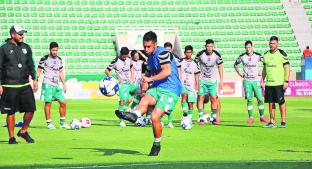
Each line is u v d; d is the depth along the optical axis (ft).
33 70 48.78
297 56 192.03
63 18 190.29
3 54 47.09
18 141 49.73
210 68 71.36
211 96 71.36
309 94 167.02
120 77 74.13
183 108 72.28
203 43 191.62
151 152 39.19
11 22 185.47
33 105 48.29
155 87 39.99
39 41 183.73
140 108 39.22
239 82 167.94
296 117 84.64
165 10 197.77
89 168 32.12
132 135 55.83
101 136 54.75
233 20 197.67
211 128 64.54
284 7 202.18
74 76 158.61
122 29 182.19
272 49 65.67
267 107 115.44
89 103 131.95
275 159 36.78
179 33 192.54
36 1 191.62
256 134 56.65
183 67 71.05
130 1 197.77
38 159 37.11
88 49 184.34
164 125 69.51
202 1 201.05
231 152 41.11
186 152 41.14
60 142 48.98
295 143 47.93
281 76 65.36
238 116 88.22
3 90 47.32
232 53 190.08
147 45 39.65
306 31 197.67
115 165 33.53
